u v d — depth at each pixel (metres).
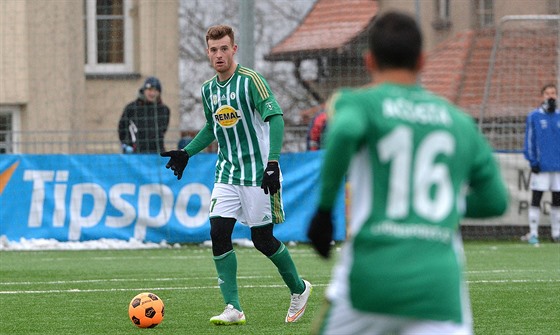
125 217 45.47
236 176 21.77
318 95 63.97
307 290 22.00
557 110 46.62
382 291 10.10
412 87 10.65
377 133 10.28
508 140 51.91
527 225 49.38
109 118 59.78
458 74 59.56
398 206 10.26
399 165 10.27
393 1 62.59
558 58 53.19
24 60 55.47
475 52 59.94
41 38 55.84
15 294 27.61
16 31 55.44
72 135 56.03
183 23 85.25
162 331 20.64
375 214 10.28
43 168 45.03
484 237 49.84
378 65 10.67
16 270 35.06
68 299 26.47
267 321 22.17
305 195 46.19
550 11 60.25
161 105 47.28
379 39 10.56
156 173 45.66
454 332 10.17
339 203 45.38
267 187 20.70
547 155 46.59
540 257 40.31
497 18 61.81
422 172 10.30
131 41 61.41
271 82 81.44
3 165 44.56
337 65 62.44
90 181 45.34
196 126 85.38
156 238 45.62
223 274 21.61
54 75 56.09
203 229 45.84
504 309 24.23
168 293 27.89
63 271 34.75
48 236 44.91
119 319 22.55
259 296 27.12
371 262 10.21
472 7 62.03
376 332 10.32
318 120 48.34
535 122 46.47
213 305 25.16
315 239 10.66
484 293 27.56
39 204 44.91
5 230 44.56
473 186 10.98
